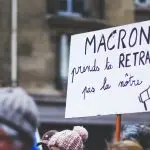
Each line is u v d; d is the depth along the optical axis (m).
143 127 7.96
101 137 19.16
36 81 20.95
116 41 6.77
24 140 2.66
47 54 21.23
